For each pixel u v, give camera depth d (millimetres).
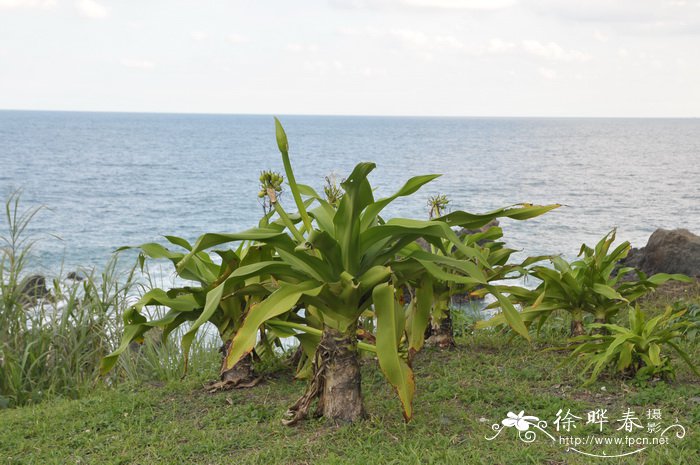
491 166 82688
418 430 4270
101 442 4488
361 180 3748
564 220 33125
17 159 87375
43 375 6457
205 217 39969
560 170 75500
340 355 4395
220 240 4000
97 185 57500
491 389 5047
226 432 4461
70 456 4277
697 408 4430
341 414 4422
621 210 38000
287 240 4098
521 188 54188
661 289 9227
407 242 4289
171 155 104375
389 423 4402
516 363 5793
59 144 129625
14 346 6590
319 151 120562
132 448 4324
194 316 5426
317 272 4180
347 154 111750
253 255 5086
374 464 3754
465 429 4312
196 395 5438
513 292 6359
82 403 5441
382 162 90250
